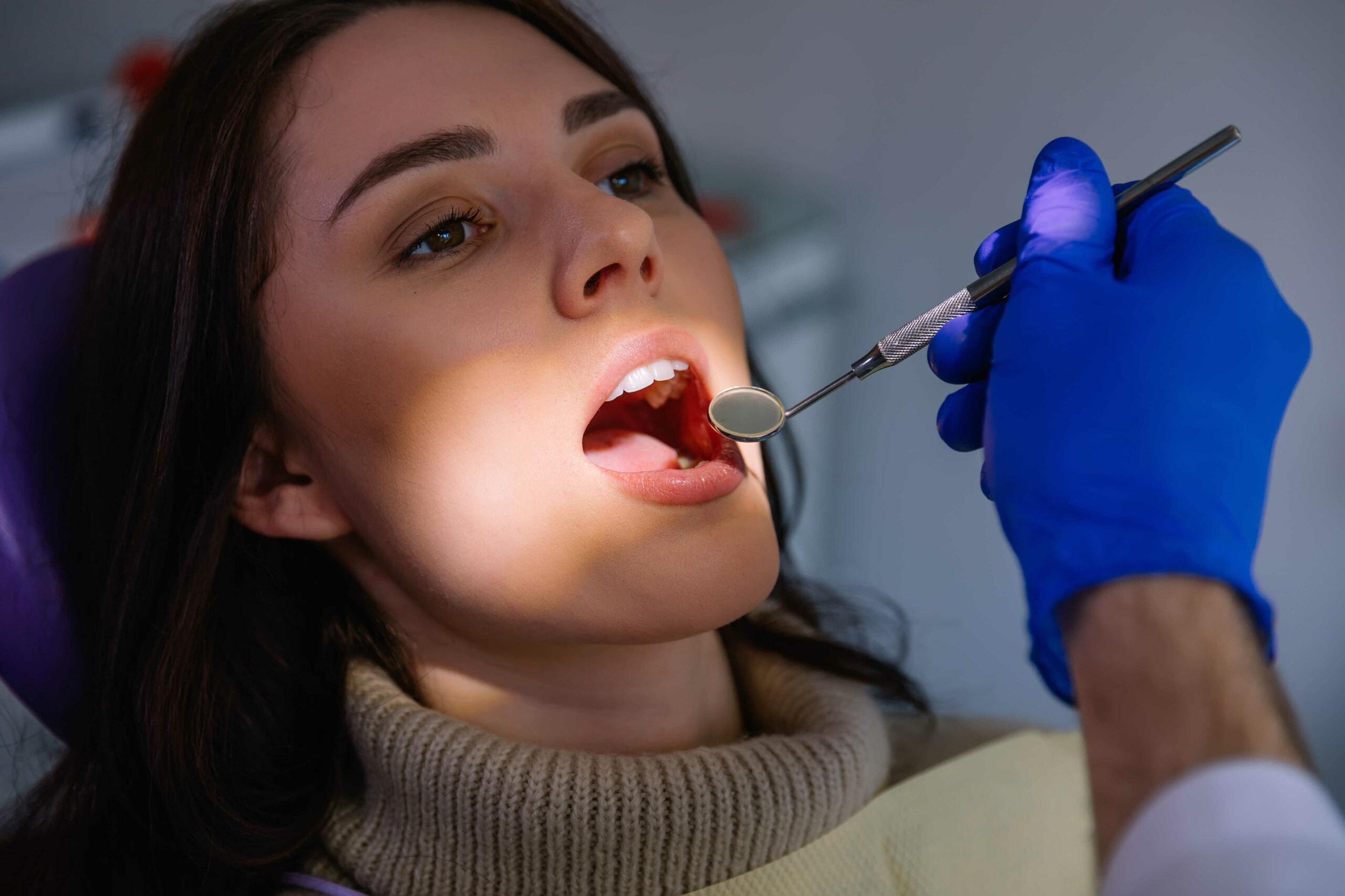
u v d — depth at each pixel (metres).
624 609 0.84
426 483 0.87
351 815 0.98
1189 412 0.62
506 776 0.85
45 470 1.08
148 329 1.01
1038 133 2.09
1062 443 0.62
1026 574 0.59
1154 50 1.96
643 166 1.03
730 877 0.87
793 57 2.26
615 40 2.30
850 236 2.25
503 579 0.87
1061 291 0.69
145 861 1.04
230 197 0.92
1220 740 0.46
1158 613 0.52
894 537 2.21
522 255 0.86
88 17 2.38
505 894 0.87
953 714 1.38
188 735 0.99
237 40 0.99
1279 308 0.69
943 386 2.17
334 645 1.04
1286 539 1.91
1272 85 1.88
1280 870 0.39
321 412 0.92
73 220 1.86
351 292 0.88
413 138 0.87
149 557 1.01
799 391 2.24
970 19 2.10
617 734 0.97
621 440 1.07
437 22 0.95
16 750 1.45
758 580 0.84
